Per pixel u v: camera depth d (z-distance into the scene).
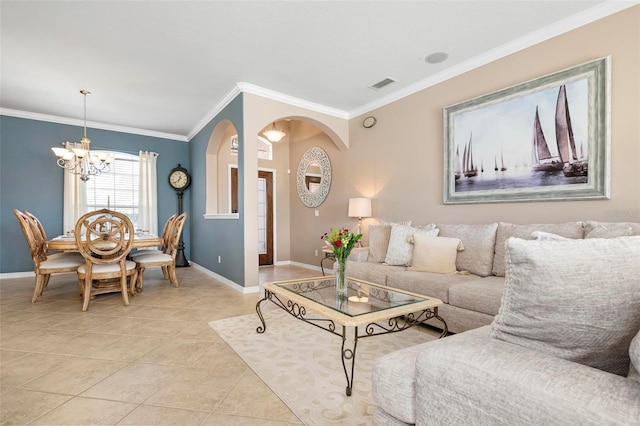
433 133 3.65
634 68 2.27
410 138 3.92
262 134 6.16
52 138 5.11
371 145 4.48
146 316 3.00
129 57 3.20
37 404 1.59
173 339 2.44
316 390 1.72
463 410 0.82
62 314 3.04
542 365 0.76
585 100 2.47
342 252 2.24
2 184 4.77
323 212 5.52
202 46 2.99
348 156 4.92
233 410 1.55
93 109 4.75
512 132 2.91
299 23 2.63
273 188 6.33
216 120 4.71
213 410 1.55
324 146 5.48
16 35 2.79
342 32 2.76
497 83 3.06
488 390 0.77
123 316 3.00
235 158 6.00
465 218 3.33
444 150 3.46
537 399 0.69
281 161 6.44
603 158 2.38
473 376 0.81
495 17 2.55
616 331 0.77
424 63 3.33
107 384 1.79
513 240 0.89
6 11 2.46
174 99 4.37
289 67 3.42
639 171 2.25
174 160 6.22
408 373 1.01
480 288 2.23
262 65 3.37
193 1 2.36
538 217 2.78
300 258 6.18
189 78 3.70
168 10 2.46
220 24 2.65
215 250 4.90
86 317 2.96
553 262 0.80
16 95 4.20
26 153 4.92
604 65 2.38
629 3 2.29
